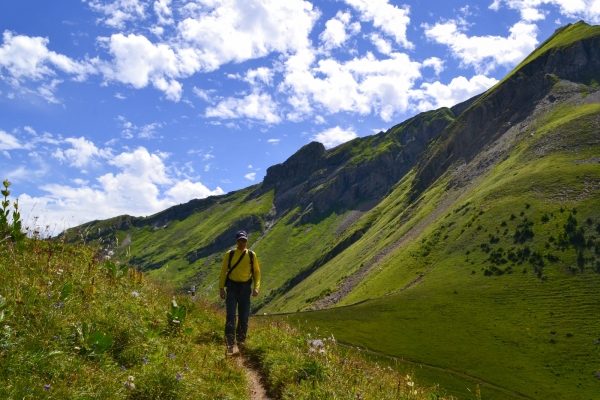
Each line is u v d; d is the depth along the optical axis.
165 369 6.11
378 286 145.75
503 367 85.38
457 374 82.44
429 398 9.16
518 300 107.06
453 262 133.12
